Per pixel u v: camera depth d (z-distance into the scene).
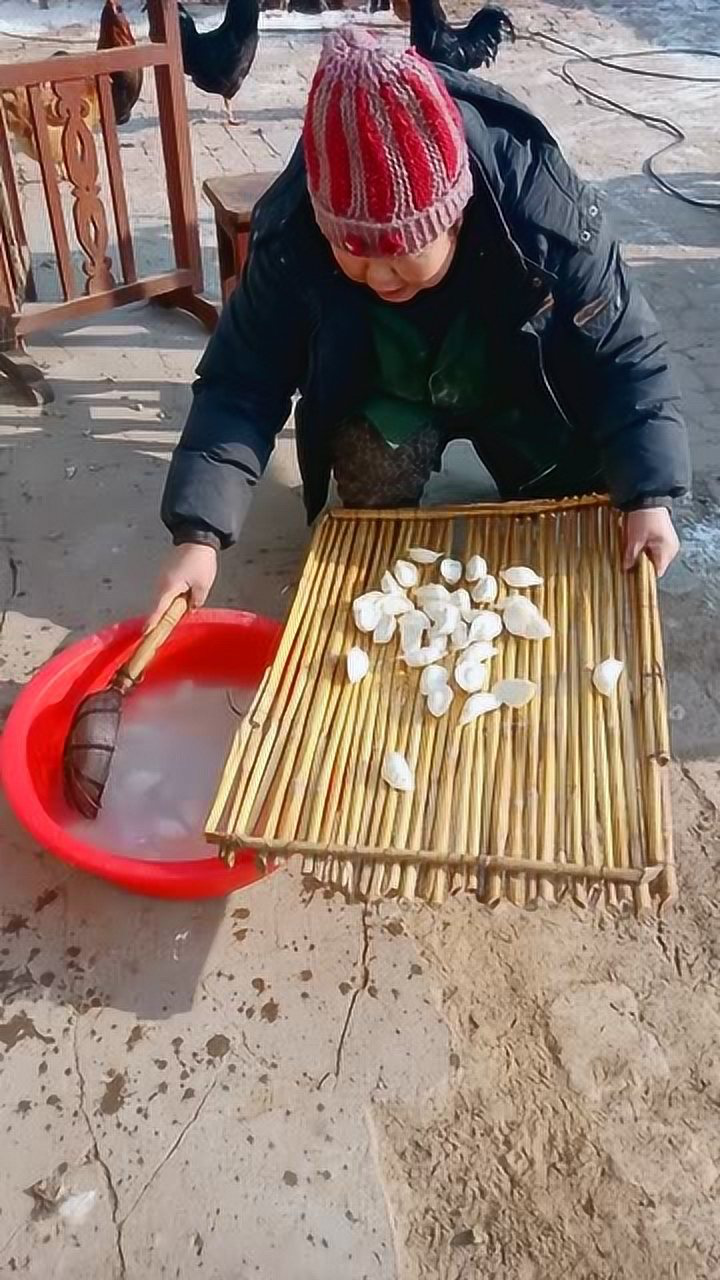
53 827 1.35
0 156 2.52
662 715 1.33
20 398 2.49
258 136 4.03
